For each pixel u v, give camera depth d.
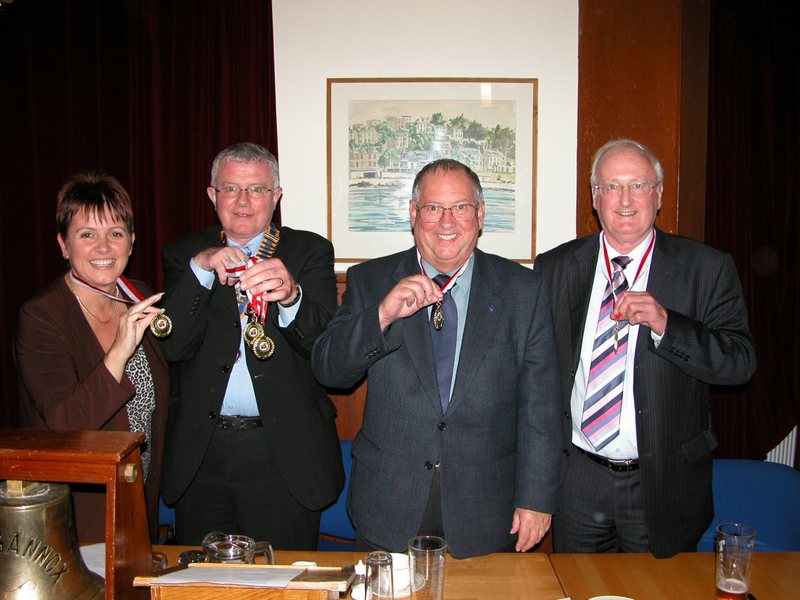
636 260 2.05
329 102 3.23
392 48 3.21
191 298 1.98
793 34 3.22
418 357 1.80
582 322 2.07
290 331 1.95
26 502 1.17
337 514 2.63
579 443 2.07
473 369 1.79
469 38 3.20
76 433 1.28
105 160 3.22
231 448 2.11
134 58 3.19
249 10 3.17
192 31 3.17
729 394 3.38
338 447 2.27
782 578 1.57
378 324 1.71
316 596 1.12
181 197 3.22
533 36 3.18
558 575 1.60
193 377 2.10
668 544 1.97
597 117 3.13
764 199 3.28
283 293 1.84
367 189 3.26
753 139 3.25
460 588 1.51
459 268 1.86
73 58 3.20
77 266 1.88
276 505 2.14
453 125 3.22
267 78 3.19
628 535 2.04
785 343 3.37
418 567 1.33
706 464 2.04
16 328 1.86
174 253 2.21
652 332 1.89
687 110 3.14
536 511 1.79
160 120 3.19
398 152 3.24
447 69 3.21
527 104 3.20
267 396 2.06
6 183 3.24
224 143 3.19
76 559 1.23
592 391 2.01
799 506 2.34
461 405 1.79
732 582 1.43
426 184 1.80
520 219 3.24
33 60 3.20
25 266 3.27
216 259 1.91
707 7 3.11
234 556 1.37
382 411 1.86
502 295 1.88
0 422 3.31
